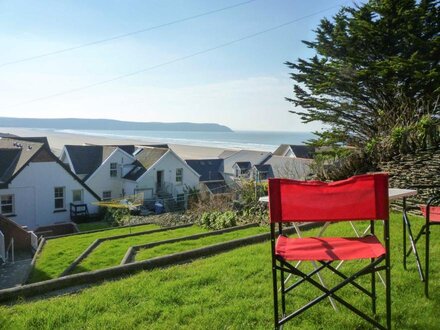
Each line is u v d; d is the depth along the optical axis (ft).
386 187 8.96
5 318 12.43
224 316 11.65
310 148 51.65
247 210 40.86
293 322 10.97
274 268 9.24
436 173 27.20
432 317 10.75
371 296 11.15
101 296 13.99
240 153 187.73
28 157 93.15
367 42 42.83
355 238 10.28
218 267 16.74
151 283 15.16
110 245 35.24
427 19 40.83
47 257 38.22
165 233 40.16
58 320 12.07
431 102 36.37
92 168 118.62
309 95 48.14
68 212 96.53
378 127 37.60
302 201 9.20
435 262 15.15
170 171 121.29
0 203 88.74
